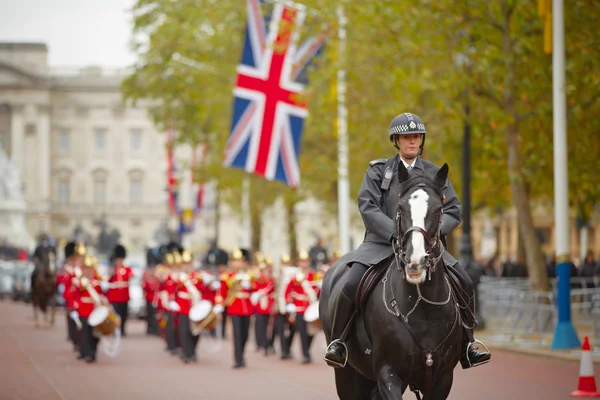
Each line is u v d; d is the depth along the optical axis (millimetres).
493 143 44438
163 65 77188
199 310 35000
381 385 14500
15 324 56969
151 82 79562
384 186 15273
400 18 38750
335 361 15195
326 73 46500
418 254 13414
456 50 38125
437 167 15406
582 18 36312
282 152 51562
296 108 51531
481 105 39562
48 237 56031
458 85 37344
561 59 34750
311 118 55844
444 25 37188
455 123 41812
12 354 37875
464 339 15516
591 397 24172
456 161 49438
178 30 75125
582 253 90688
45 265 54906
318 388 27453
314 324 34250
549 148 40719
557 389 26234
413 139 15180
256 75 51375
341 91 46875
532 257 41469
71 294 35906
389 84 44531
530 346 36844
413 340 14414
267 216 84938
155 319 49594
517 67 39531
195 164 83875
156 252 55844
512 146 40500
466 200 43156
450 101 38594
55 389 26953
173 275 36812
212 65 73938
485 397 24781
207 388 27469
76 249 37656
